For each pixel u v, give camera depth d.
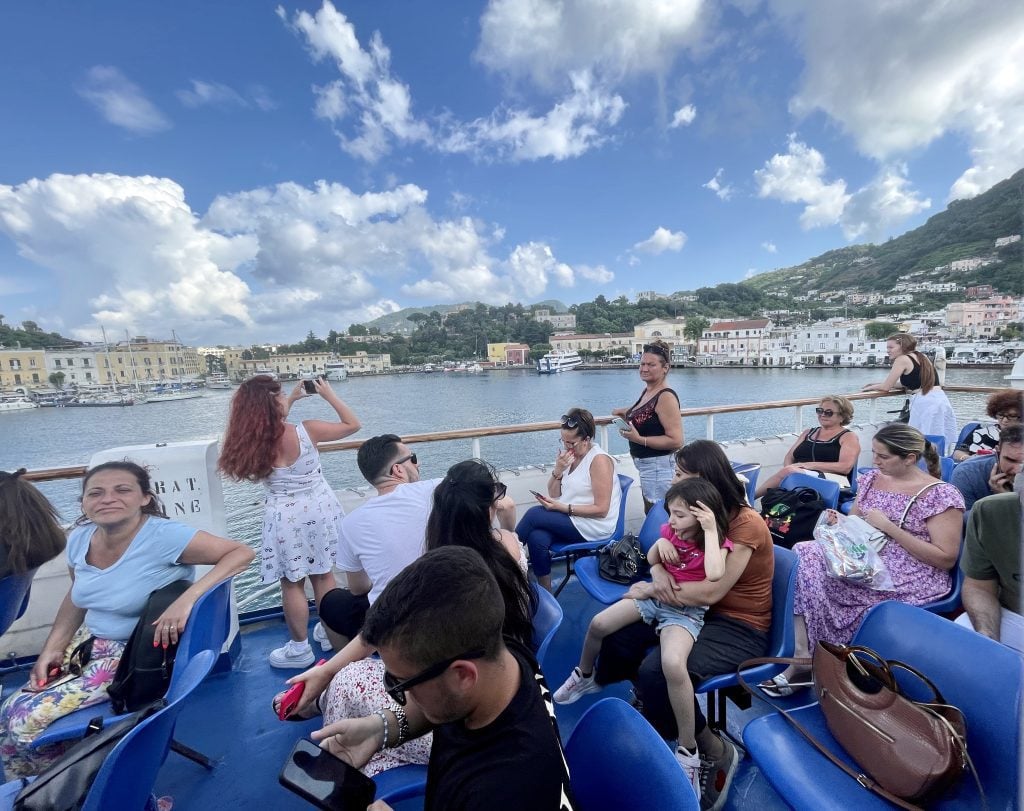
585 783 1.16
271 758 2.11
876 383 5.15
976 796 1.28
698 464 2.00
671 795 0.99
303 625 2.68
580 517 2.95
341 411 2.73
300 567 2.60
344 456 7.13
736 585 1.95
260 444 2.46
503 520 2.35
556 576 3.69
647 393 3.42
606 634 2.15
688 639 1.88
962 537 2.16
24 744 1.70
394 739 1.23
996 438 3.67
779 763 1.50
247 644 2.94
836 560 2.19
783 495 2.97
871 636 1.64
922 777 1.27
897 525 2.26
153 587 1.94
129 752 1.20
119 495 1.89
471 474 1.66
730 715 2.26
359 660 1.71
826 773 1.46
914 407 4.61
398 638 0.89
